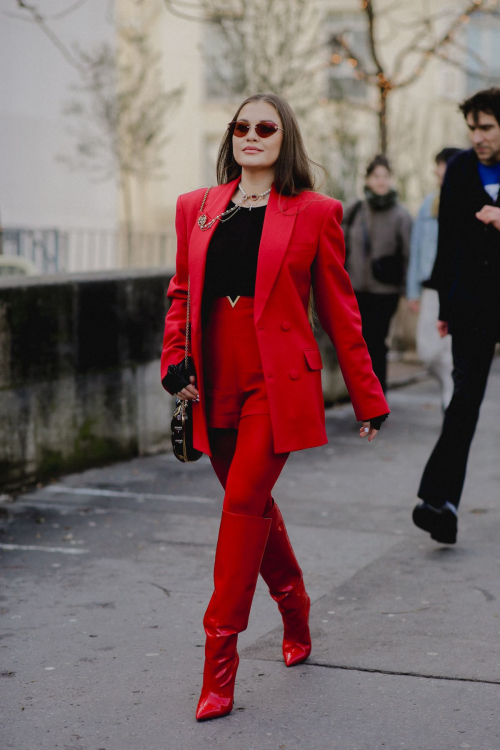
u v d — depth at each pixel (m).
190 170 28.28
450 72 23.66
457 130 20.52
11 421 6.10
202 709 3.18
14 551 5.02
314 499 6.17
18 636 3.91
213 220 3.23
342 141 14.27
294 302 3.22
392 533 5.39
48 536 5.29
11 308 6.02
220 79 14.62
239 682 3.46
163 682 3.48
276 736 3.07
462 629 3.95
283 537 3.48
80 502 6.00
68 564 4.82
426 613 4.14
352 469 7.03
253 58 13.08
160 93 19.56
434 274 5.01
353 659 3.66
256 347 3.22
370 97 18.86
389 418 9.09
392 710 3.24
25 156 21.48
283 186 3.22
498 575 4.64
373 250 8.16
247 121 3.21
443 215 4.94
